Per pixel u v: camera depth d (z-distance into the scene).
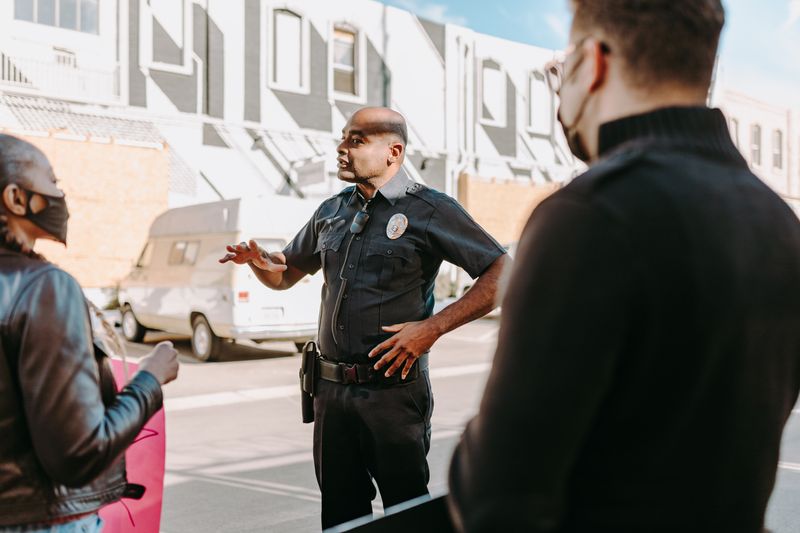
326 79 16.89
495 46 19.61
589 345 0.66
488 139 19.59
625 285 0.66
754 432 0.75
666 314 0.67
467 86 19.20
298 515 3.61
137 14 14.63
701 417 0.70
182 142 15.14
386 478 2.11
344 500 2.19
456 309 2.07
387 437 2.10
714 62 0.80
